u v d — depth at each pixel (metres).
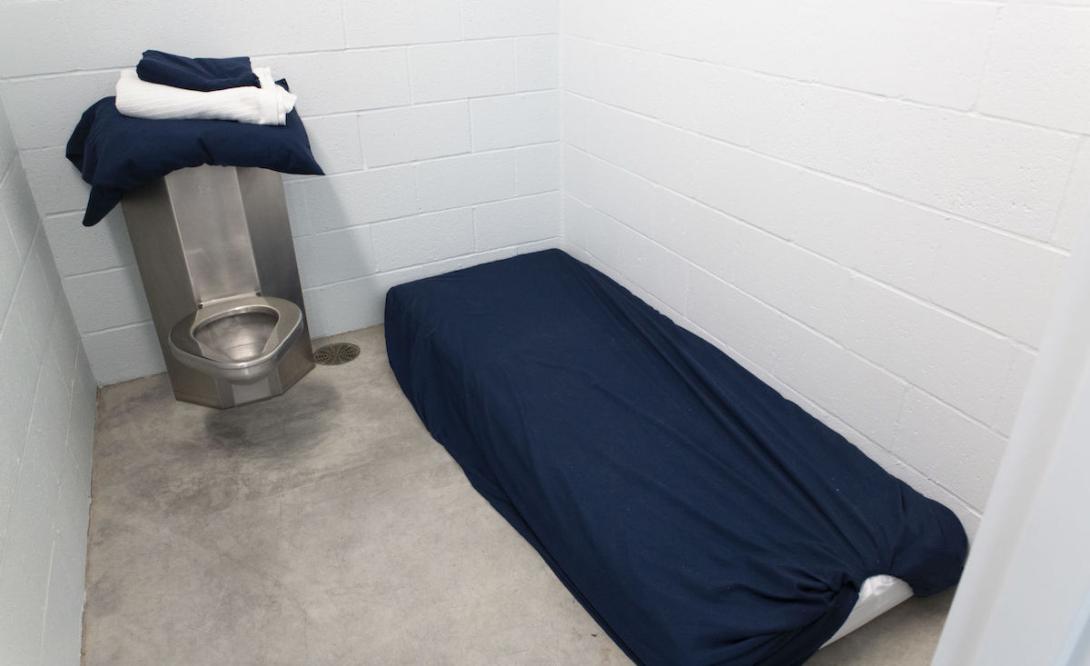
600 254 2.67
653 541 1.51
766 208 1.87
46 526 1.49
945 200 1.44
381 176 2.46
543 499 1.69
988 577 0.40
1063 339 0.32
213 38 2.09
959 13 1.33
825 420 1.87
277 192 2.14
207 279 2.15
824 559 1.44
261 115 1.79
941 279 1.48
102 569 1.68
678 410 1.92
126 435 2.12
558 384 2.00
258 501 1.88
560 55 2.56
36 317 1.80
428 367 2.24
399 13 2.28
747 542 1.49
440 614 1.57
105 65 2.00
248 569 1.68
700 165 2.06
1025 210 1.30
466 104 2.49
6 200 1.77
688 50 1.99
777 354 1.96
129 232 2.02
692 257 2.19
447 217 2.64
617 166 2.43
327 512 1.84
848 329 1.73
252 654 1.49
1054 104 1.22
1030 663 0.38
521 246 2.84
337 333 2.64
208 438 2.11
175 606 1.59
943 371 1.53
